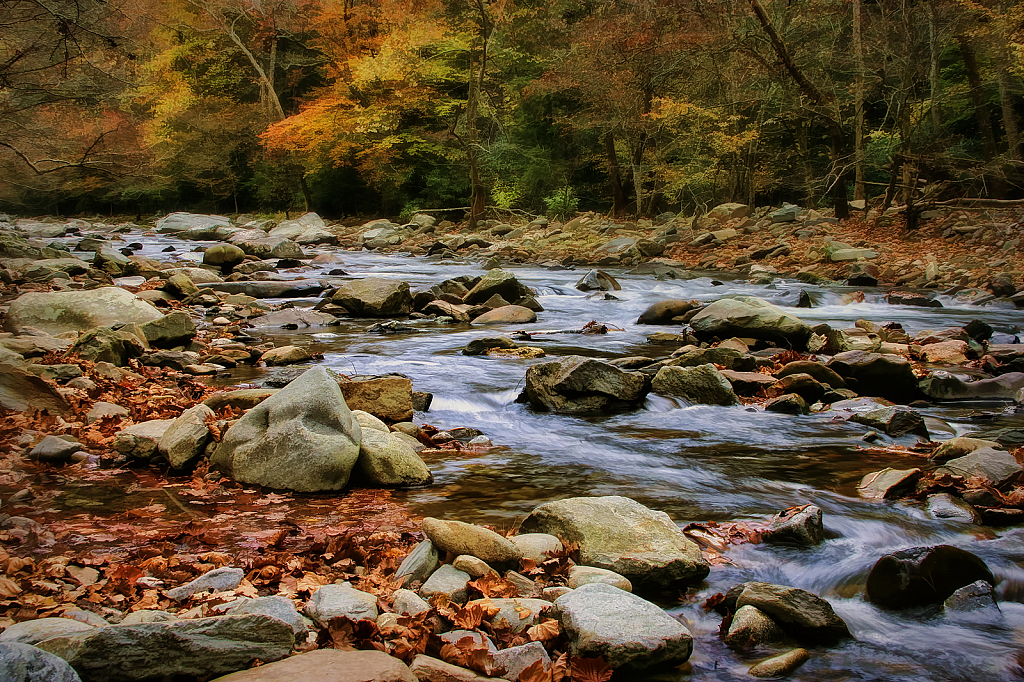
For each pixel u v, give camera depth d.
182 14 41.50
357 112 38.31
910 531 4.85
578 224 31.02
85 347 9.16
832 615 3.70
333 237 32.06
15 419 6.74
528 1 36.50
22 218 42.28
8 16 13.51
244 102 47.28
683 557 4.21
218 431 6.12
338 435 5.74
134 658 2.88
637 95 30.17
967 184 25.36
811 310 15.50
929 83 27.02
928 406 8.41
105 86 19.11
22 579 3.92
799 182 31.66
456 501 5.42
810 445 6.83
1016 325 13.38
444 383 8.80
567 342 11.81
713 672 3.40
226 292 16.23
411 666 3.14
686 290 18.16
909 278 18.69
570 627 3.46
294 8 41.94
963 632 3.77
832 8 27.27
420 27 36.12
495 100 38.25
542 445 6.84
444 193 40.19
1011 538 4.73
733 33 24.72
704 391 8.34
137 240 32.00
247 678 2.81
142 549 4.41
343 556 4.41
